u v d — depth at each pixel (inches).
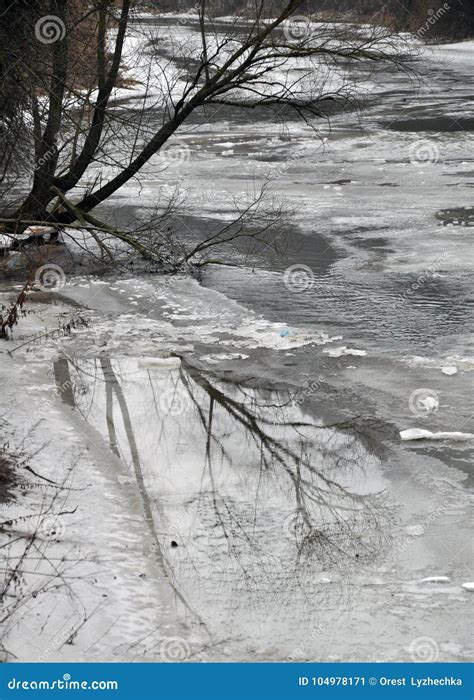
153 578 271.7
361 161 1127.6
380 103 1644.9
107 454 361.7
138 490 332.8
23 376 448.8
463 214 836.0
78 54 642.2
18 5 574.6
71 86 647.8
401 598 265.1
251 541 298.5
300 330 531.2
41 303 588.7
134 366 473.4
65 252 716.7
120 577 269.7
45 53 589.3
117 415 406.6
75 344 506.3
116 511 313.1
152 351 496.1
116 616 249.8
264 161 1148.5
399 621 253.8
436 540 299.0
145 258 690.8
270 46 676.1
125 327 538.3
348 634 247.8
